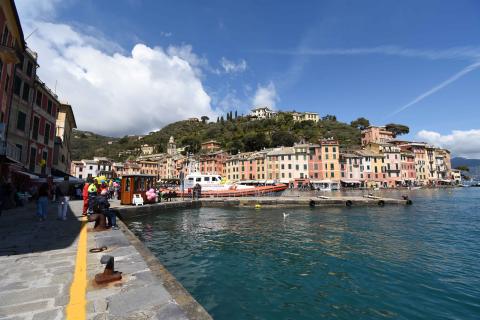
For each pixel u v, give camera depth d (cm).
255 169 8312
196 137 15162
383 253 1205
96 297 412
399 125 13225
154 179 2503
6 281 479
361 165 8150
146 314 361
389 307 722
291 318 664
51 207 1856
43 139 3084
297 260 1098
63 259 613
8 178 1923
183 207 2697
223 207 3062
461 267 1023
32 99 2772
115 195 3183
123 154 16025
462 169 13425
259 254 1175
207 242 1385
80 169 9031
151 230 1686
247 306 719
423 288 838
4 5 1836
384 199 3459
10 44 2078
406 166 8712
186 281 878
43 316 356
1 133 1839
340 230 1736
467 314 686
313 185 7612
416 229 1786
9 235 877
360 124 14438
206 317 354
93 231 956
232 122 17550
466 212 2719
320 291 815
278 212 2698
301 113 15838
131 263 585
